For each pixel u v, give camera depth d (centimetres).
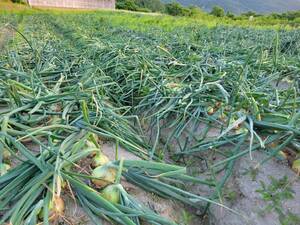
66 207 130
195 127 208
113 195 129
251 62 312
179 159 198
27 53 382
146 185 148
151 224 131
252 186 158
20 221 112
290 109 190
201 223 157
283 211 145
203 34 614
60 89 232
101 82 276
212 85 231
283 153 166
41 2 2681
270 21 1348
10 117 178
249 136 175
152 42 482
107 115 197
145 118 232
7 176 131
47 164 132
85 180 141
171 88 250
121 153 183
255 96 205
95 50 397
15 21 1064
